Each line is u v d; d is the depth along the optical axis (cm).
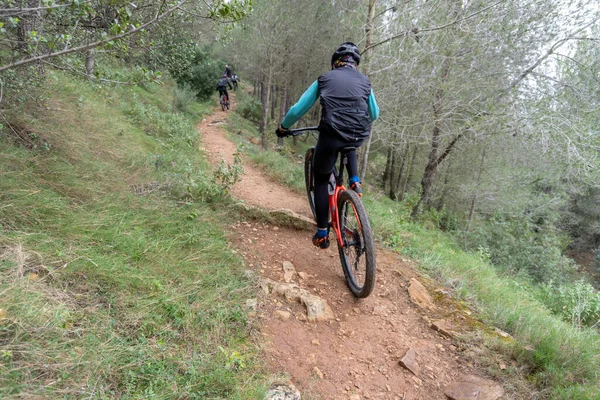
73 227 260
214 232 347
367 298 314
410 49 797
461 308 324
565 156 870
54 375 155
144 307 216
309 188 442
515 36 855
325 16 1309
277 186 668
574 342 257
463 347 265
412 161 1852
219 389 180
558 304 573
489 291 380
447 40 820
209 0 269
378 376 231
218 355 202
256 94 2739
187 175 436
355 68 304
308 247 390
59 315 181
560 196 1591
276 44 1221
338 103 275
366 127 287
